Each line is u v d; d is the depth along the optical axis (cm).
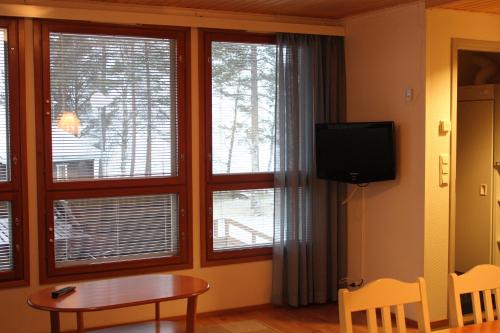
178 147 516
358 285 558
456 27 489
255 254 549
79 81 482
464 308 532
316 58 549
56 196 474
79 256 489
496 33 505
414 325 495
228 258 538
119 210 501
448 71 489
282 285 548
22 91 458
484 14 499
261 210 555
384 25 518
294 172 541
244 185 543
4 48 454
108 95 493
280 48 536
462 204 575
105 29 484
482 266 292
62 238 482
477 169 561
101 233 496
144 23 488
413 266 498
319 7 509
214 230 537
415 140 491
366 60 540
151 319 507
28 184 464
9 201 461
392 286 261
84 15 466
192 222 524
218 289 534
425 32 477
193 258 525
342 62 563
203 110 523
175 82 514
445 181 491
